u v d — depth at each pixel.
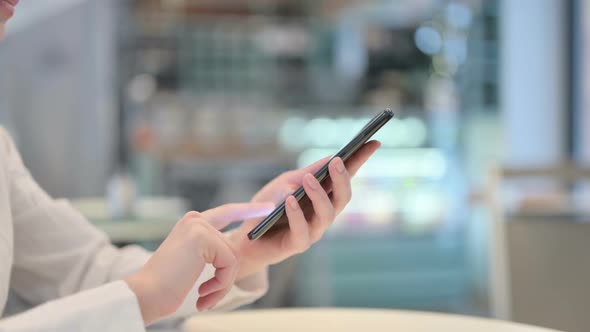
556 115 4.56
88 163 4.60
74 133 4.59
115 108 4.68
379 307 4.32
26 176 1.03
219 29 4.95
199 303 0.71
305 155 4.59
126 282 0.64
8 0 0.78
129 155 4.66
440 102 4.77
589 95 4.39
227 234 0.90
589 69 4.38
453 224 4.56
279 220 0.80
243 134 4.75
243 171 4.65
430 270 4.48
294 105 5.04
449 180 4.59
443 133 4.65
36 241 0.99
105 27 4.63
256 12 5.00
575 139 4.52
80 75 4.59
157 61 4.85
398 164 4.54
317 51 5.12
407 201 4.51
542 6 4.54
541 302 1.52
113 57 4.67
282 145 4.69
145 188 4.53
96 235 1.03
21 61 4.53
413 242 4.48
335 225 4.33
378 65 5.12
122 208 2.34
